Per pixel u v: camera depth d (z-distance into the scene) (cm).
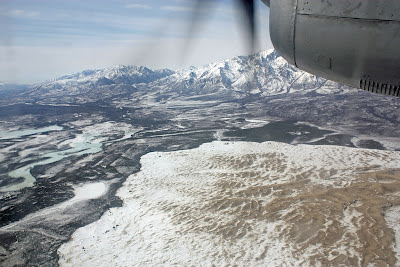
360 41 250
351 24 247
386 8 228
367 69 269
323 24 260
